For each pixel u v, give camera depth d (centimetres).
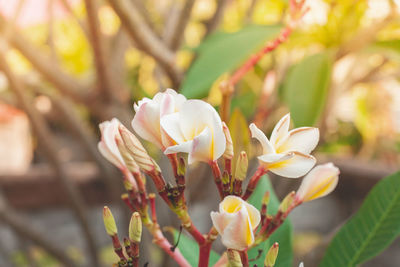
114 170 171
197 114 66
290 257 83
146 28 125
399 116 262
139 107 68
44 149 167
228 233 65
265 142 68
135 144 69
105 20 190
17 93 152
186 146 65
